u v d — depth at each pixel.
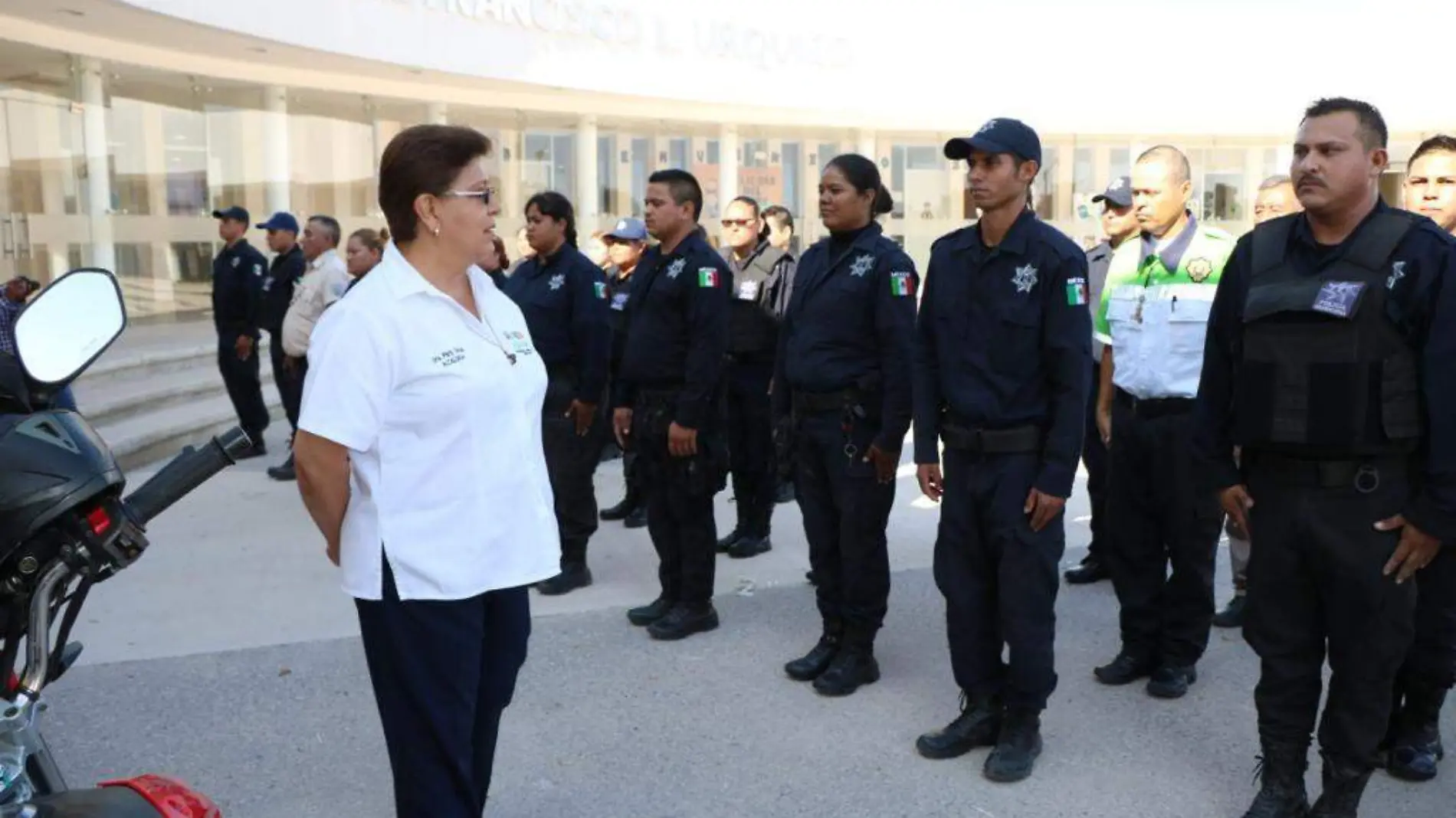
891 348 3.81
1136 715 3.85
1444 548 2.95
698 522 4.56
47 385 1.87
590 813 3.18
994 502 3.40
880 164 19.09
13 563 1.71
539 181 16.38
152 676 4.12
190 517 6.65
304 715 3.81
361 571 2.35
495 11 13.27
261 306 8.10
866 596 4.01
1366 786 3.34
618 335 6.80
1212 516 3.93
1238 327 3.03
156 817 1.64
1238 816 3.14
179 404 9.27
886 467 3.88
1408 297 2.74
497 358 2.43
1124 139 20.53
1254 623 3.07
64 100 11.11
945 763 3.49
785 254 6.02
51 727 3.70
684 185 4.54
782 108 16.72
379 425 2.29
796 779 3.38
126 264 12.02
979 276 3.42
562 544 5.25
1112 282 4.36
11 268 10.52
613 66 14.80
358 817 3.16
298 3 10.96
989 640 3.54
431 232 2.36
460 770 2.44
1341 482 2.83
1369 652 2.88
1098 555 5.39
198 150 12.77
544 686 4.07
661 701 3.95
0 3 9.22
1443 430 2.70
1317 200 2.80
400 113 14.98
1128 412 4.08
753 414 5.88
